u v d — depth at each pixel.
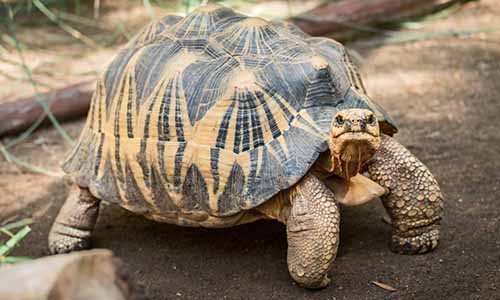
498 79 1.66
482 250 1.13
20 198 1.33
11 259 1.13
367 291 1.07
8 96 1.66
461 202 1.25
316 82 1.08
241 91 1.07
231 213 1.06
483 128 1.46
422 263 1.12
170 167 1.09
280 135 1.06
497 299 1.05
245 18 1.17
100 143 1.16
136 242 1.19
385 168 1.11
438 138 1.44
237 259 1.15
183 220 1.11
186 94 1.10
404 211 1.12
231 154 1.06
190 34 1.15
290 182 1.04
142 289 0.80
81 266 0.74
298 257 1.05
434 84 1.65
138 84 1.13
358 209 1.25
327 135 1.05
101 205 1.29
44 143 1.52
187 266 1.14
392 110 1.56
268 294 1.08
